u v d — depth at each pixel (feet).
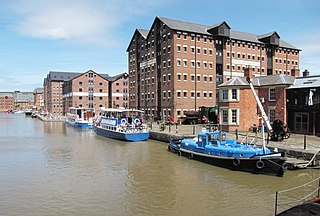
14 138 148.66
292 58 243.40
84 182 64.85
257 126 116.98
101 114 180.55
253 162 68.44
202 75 194.80
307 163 70.90
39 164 83.66
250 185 60.44
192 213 46.80
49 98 470.80
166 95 192.85
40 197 55.16
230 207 48.98
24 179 67.77
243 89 122.31
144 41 225.56
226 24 202.59
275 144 86.28
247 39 219.00
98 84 342.85
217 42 203.92
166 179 66.13
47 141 135.44
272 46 230.27
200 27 205.77
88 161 87.10
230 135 109.29
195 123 176.04
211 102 197.57
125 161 86.17
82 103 334.65
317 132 106.73
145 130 133.69
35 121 316.40
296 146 82.33
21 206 50.65
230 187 59.52
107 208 49.39
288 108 116.26
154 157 91.45
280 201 51.03
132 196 55.16
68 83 358.43
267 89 122.01
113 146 116.47
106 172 73.41
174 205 50.31
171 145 101.04
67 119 262.47
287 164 69.82
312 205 38.68
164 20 196.24
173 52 185.78
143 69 226.99
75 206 50.44
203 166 77.56
